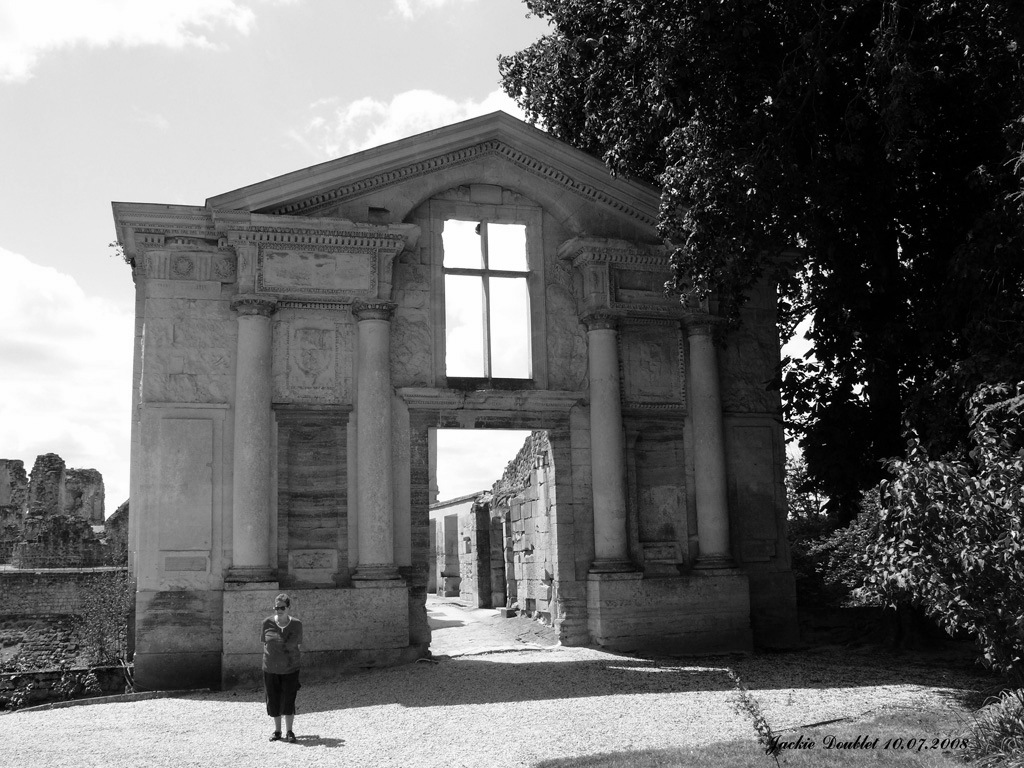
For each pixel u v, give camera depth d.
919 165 19.56
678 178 18.45
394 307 19.61
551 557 21.48
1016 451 13.84
